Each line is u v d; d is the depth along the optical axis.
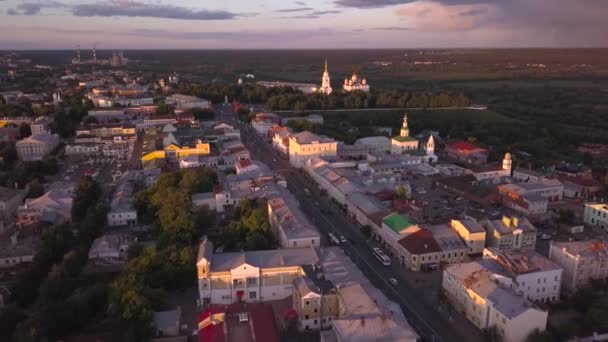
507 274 190.88
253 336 152.12
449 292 195.00
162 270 197.88
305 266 194.38
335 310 175.88
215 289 191.00
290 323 178.12
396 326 149.75
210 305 184.88
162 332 167.25
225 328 156.50
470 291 180.75
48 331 159.38
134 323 161.50
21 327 159.50
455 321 182.25
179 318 171.88
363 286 181.00
